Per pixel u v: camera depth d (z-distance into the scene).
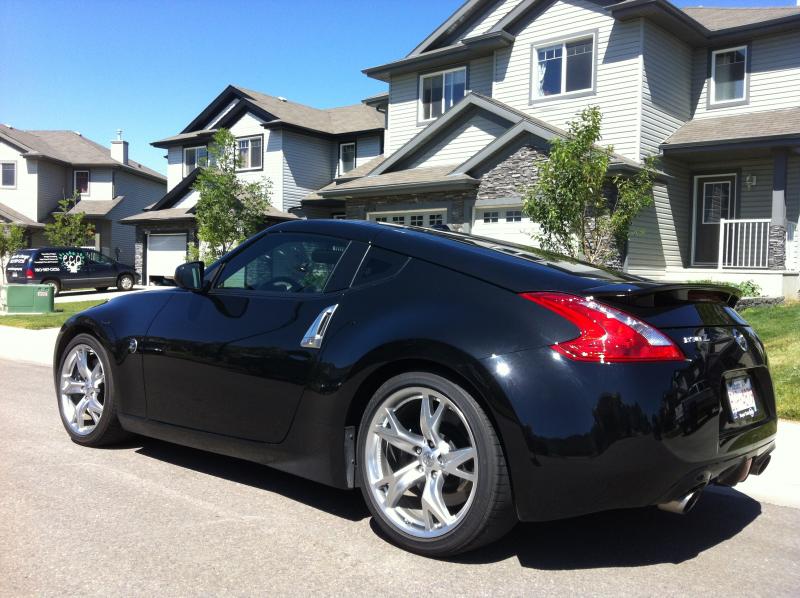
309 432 3.40
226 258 4.20
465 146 16.39
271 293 3.83
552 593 2.72
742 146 13.45
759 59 15.02
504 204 14.68
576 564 3.01
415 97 19.11
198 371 3.92
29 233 33.59
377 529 3.37
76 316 4.78
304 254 3.81
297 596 2.65
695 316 3.05
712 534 3.42
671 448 2.67
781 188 13.23
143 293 4.57
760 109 15.01
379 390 3.16
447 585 2.77
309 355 3.42
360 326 3.29
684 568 3.00
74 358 4.82
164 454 4.64
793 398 5.88
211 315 3.99
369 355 3.16
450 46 18.66
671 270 14.73
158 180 38.66
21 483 3.96
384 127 26.03
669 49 15.10
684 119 15.73
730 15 16.62
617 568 2.98
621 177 13.18
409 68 18.86
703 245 15.63
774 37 14.80
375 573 2.87
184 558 2.98
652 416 2.65
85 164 35.53
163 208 28.47
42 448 4.72
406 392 3.09
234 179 20.73
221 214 20.27
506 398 2.74
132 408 4.35
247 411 3.69
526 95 16.28
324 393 3.32
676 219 15.35
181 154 29.50
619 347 2.71
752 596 2.74
